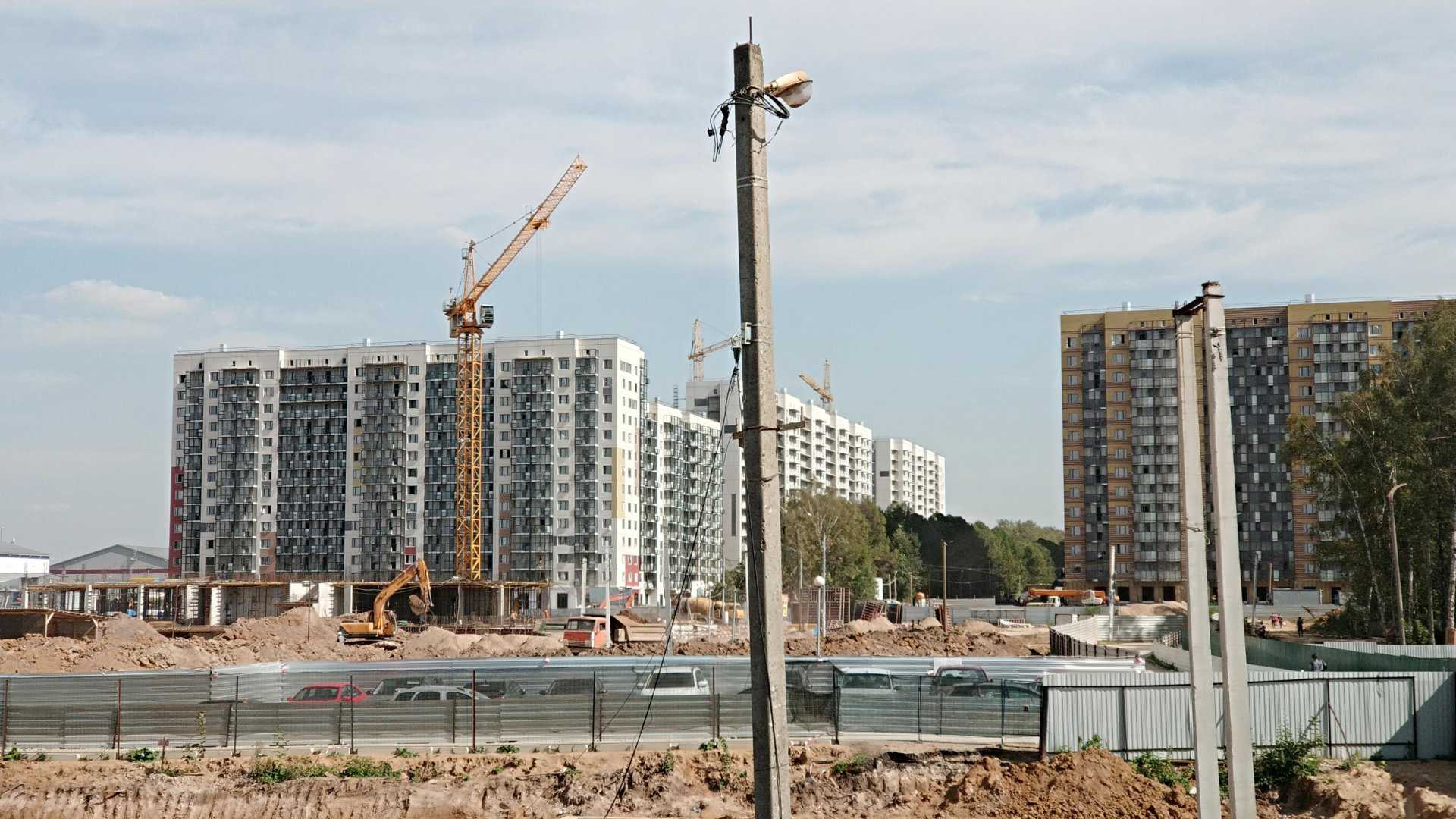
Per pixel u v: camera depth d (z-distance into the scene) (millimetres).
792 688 37219
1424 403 78625
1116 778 28812
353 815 29406
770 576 13695
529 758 34062
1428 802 25250
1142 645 87625
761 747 13609
